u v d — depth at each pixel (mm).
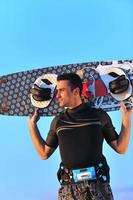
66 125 3814
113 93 4730
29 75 4930
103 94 4746
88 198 3699
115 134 3914
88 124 3785
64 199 3742
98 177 3723
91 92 4758
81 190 3707
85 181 3711
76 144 3768
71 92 3844
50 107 4754
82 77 4848
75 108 3852
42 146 4039
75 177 3727
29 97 4855
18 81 4926
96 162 3752
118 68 4836
